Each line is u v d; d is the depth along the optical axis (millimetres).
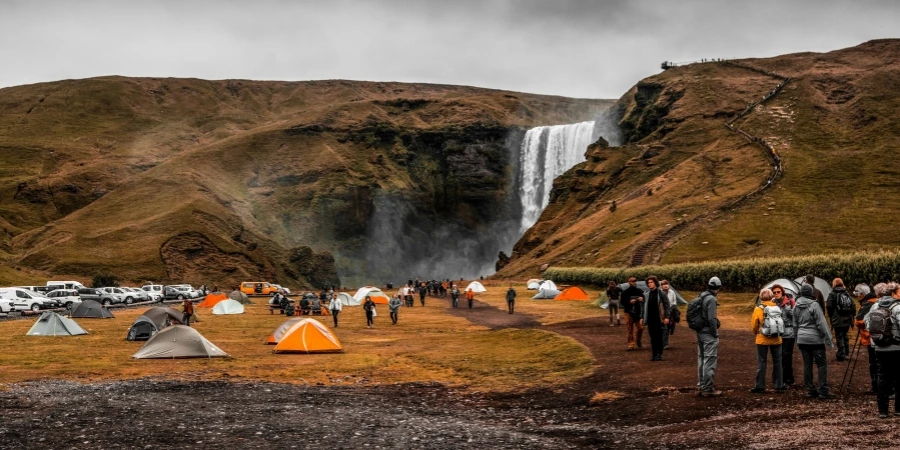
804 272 57625
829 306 25156
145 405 23141
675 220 123062
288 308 72500
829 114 164375
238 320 64625
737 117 176625
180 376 30281
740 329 38219
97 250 149375
